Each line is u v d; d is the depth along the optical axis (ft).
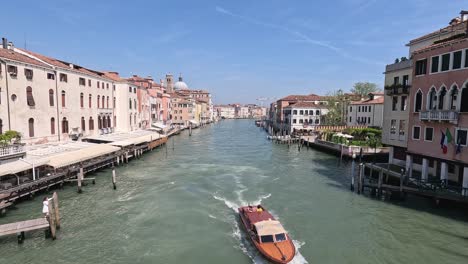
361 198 73.15
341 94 224.74
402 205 67.56
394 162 93.45
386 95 94.07
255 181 90.22
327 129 187.11
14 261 44.11
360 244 50.16
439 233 53.42
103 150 96.68
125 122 157.58
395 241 50.98
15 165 67.10
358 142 133.90
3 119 81.41
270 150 158.61
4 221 56.18
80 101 117.29
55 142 101.24
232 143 191.93
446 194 61.26
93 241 50.88
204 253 47.44
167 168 108.47
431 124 70.54
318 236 53.16
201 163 119.14
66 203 68.08
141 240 51.60
